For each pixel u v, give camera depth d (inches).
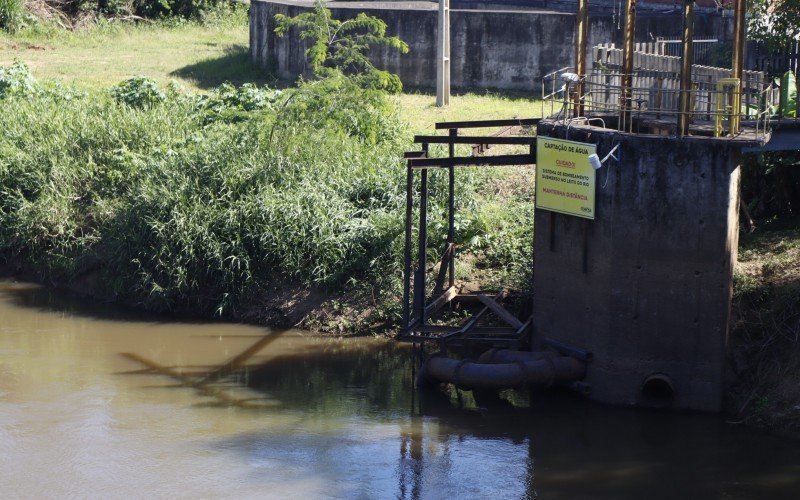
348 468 484.4
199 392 570.9
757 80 594.6
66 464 486.0
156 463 487.2
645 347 528.7
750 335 561.0
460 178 740.0
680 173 509.4
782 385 529.7
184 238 694.5
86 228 769.6
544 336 573.0
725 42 773.3
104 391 570.6
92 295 730.8
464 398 564.7
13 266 774.5
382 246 681.0
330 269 685.3
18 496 457.4
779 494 458.3
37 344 641.6
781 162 676.1
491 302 621.0
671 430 515.8
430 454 498.6
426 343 637.3
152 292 695.7
